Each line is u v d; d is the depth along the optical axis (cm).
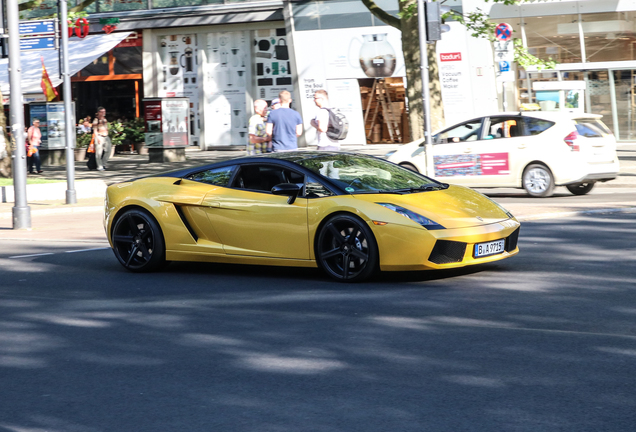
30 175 2483
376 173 882
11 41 1395
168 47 3341
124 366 564
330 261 828
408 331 626
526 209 1333
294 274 888
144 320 702
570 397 465
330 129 1423
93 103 3491
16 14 1394
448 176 1683
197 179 922
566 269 853
